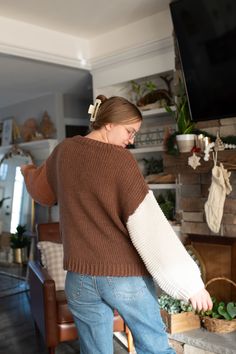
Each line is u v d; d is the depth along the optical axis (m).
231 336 2.22
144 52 2.89
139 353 1.18
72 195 1.12
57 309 2.26
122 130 1.16
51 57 3.02
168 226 1.05
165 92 3.02
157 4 2.62
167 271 1.01
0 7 2.55
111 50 3.13
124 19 2.87
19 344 2.67
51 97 4.53
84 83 4.00
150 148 3.05
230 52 2.24
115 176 1.06
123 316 1.14
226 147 2.28
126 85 3.36
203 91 2.42
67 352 2.51
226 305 2.38
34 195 1.37
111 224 1.09
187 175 2.58
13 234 4.65
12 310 3.32
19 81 3.86
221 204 2.26
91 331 1.18
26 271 4.41
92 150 1.10
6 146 5.05
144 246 1.02
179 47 2.47
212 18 2.27
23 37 2.83
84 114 4.77
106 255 1.09
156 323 1.15
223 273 2.46
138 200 1.04
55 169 1.23
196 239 2.58
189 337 2.24
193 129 2.55
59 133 4.47
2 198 5.07
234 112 2.31
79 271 1.12
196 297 1.03
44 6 2.56
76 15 2.75
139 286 1.11
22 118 5.03
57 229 2.90
